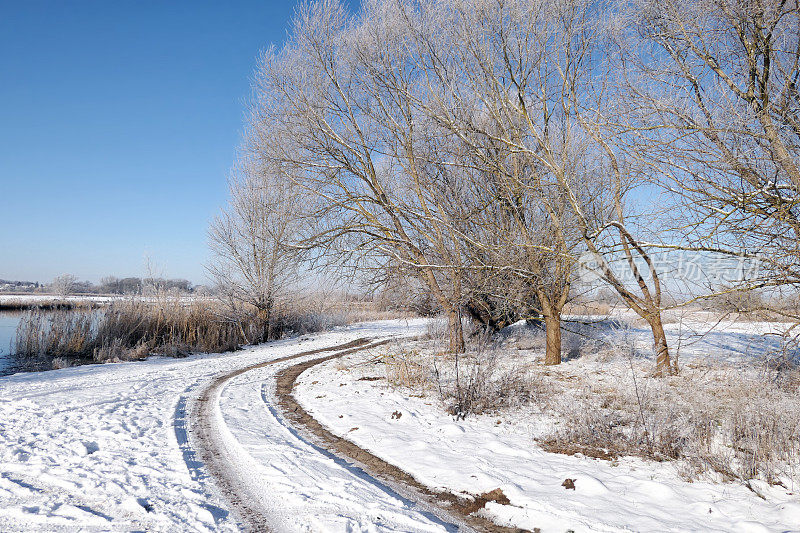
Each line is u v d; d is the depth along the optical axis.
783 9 5.91
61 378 13.49
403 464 6.07
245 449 6.62
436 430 7.41
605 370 11.50
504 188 11.46
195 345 22.41
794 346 6.41
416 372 11.45
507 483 5.21
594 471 5.49
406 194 15.20
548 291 13.04
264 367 16.11
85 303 26.61
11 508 4.59
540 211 12.32
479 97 10.98
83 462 6.02
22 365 16.59
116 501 4.82
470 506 4.86
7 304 46.53
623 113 6.86
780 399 6.91
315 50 14.60
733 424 6.23
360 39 14.22
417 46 12.59
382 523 4.38
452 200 14.06
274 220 23.56
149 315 22.53
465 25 11.02
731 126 5.82
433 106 11.66
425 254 15.09
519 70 11.16
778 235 5.66
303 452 6.55
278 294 26.78
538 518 4.46
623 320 16.94
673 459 5.73
